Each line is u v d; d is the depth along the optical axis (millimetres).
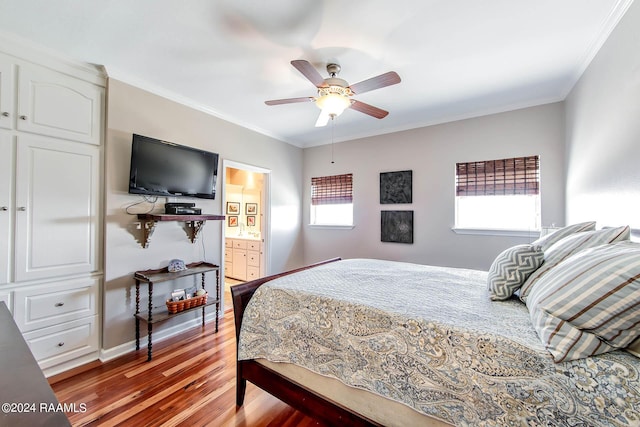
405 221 3568
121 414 1646
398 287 1734
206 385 1941
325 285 1764
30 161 1959
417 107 2992
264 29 1766
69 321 2129
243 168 3537
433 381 1118
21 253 1927
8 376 740
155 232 2621
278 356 1570
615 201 1662
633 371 820
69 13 1629
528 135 2842
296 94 2736
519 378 958
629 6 1492
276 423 1594
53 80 2047
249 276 4738
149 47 1966
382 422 1235
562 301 988
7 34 1802
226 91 2668
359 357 1316
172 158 2611
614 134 1670
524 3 1536
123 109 2371
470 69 2227
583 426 840
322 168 4387
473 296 1566
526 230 2807
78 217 2176
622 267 905
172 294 2586
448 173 3289
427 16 1636
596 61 1926
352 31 1777
